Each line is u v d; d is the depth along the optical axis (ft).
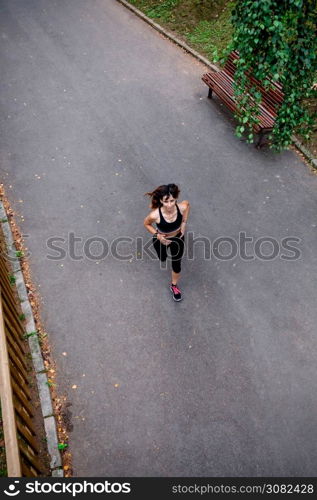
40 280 22.06
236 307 20.58
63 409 17.76
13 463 12.32
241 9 19.39
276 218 24.08
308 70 20.98
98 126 30.55
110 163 27.81
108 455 16.57
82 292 21.50
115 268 22.35
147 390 18.12
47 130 30.53
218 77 30.25
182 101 32.17
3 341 15.29
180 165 27.37
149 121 30.68
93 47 38.40
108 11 43.19
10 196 26.21
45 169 27.71
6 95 33.86
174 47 37.55
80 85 34.32
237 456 16.35
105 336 19.86
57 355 19.35
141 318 20.40
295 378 18.24
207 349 19.22
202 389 18.06
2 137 30.25
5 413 13.41
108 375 18.65
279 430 16.88
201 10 38.88
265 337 19.49
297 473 15.96
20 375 17.10
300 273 21.71
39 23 42.14
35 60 37.35
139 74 34.99
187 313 20.48
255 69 20.77
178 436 16.89
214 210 24.66
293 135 27.91
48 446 16.63
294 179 26.04
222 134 29.30
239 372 18.48
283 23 18.39
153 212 17.57
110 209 25.11
